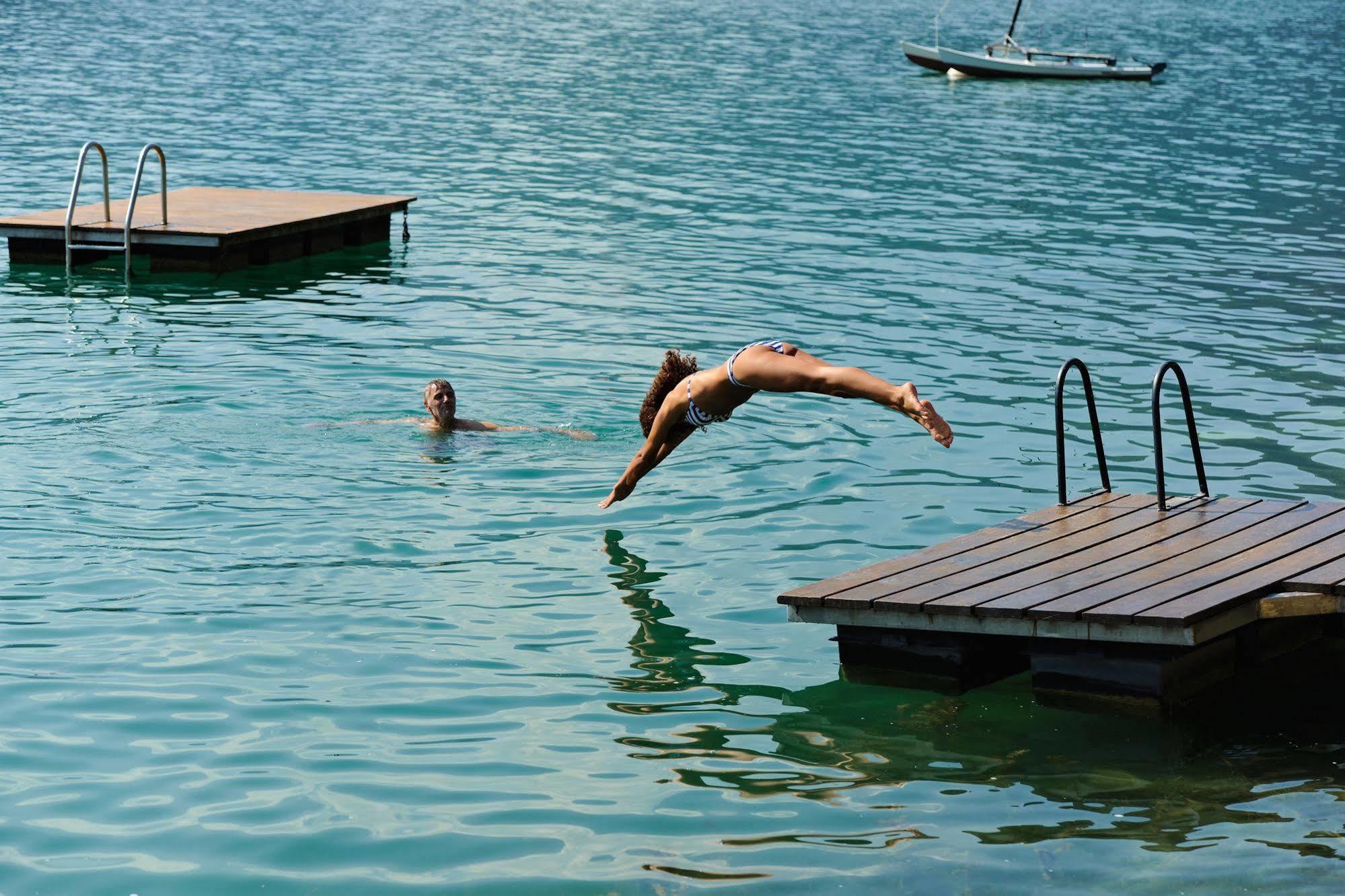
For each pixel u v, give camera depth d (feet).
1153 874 18.94
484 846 19.48
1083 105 127.75
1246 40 200.75
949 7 249.14
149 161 83.15
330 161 86.99
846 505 33.47
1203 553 26.30
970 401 42.34
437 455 36.29
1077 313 54.60
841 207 77.92
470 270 60.39
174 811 20.16
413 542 30.68
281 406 39.96
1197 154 100.94
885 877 18.86
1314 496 33.96
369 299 54.44
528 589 28.55
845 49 172.04
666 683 24.84
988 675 25.71
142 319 49.88
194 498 32.60
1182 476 35.60
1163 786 21.66
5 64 126.00
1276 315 54.70
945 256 65.72
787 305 54.90
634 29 189.88
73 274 57.26
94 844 19.29
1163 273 62.59
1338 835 20.04
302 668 24.76
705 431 38.83
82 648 25.12
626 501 33.55
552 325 50.93
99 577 28.12
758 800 20.95
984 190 84.74
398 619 26.91
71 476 33.65
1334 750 22.88
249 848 19.27
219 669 24.57
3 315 49.83
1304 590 24.41
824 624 27.71
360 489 33.78
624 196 79.56
